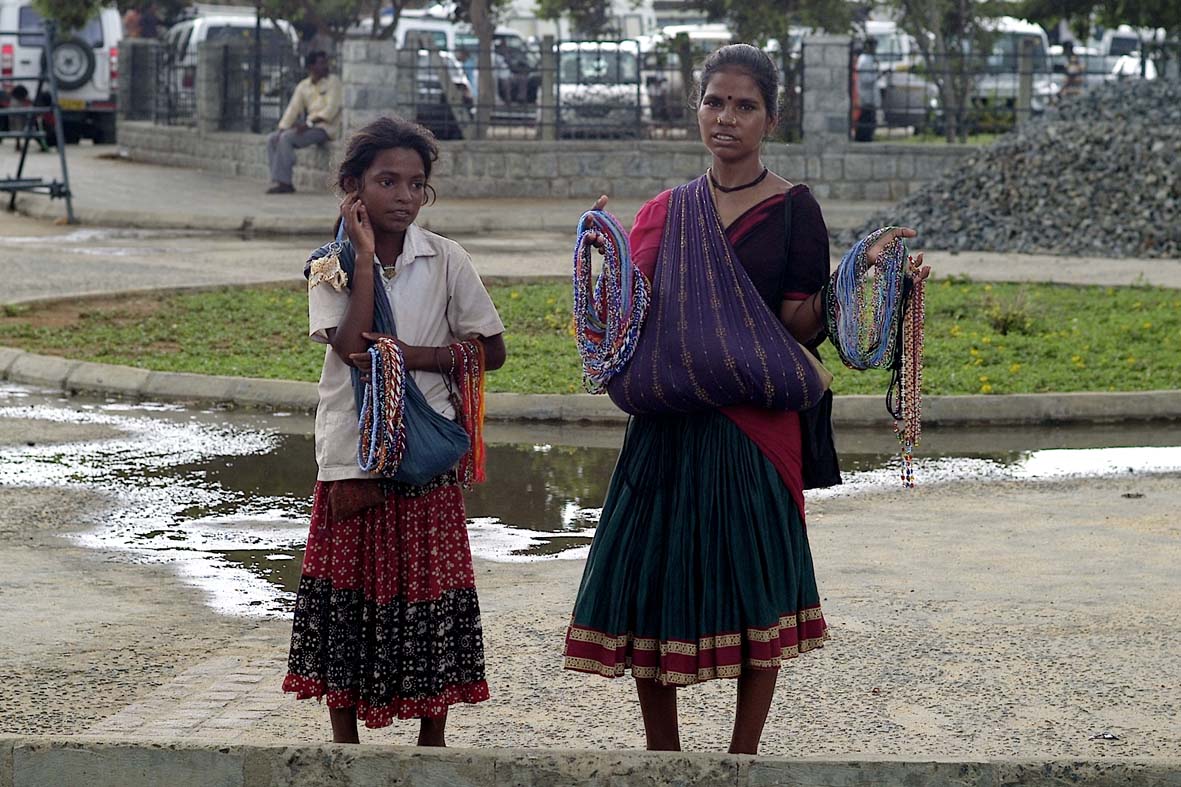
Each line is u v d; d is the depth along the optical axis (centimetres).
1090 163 2692
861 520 1020
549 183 3359
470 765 501
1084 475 1164
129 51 4416
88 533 978
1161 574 881
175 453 1214
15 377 1498
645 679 549
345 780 504
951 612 804
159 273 2153
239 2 5334
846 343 527
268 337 1680
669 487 539
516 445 1255
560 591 849
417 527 548
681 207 539
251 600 841
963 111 3581
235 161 3741
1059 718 646
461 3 3603
